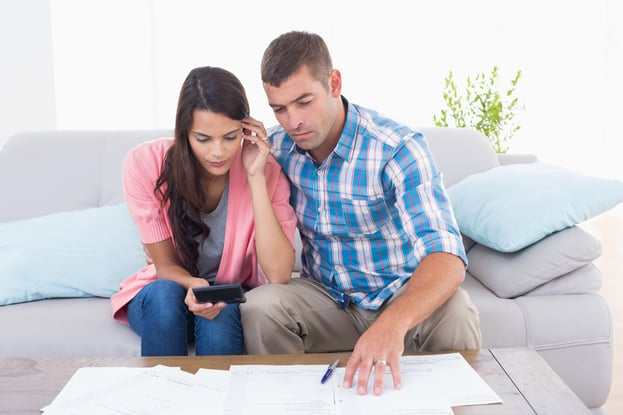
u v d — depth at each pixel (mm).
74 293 1739
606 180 1745
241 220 1598
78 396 997
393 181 1479
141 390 1018
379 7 4328
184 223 1552
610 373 1680
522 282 1680
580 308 1658
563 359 1651
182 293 1434
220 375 1080
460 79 4465
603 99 4785
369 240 1597
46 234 1818
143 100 4152
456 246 1297
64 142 2090
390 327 1086
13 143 2096
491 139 2686
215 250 1606
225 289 1250
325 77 1434
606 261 3654
